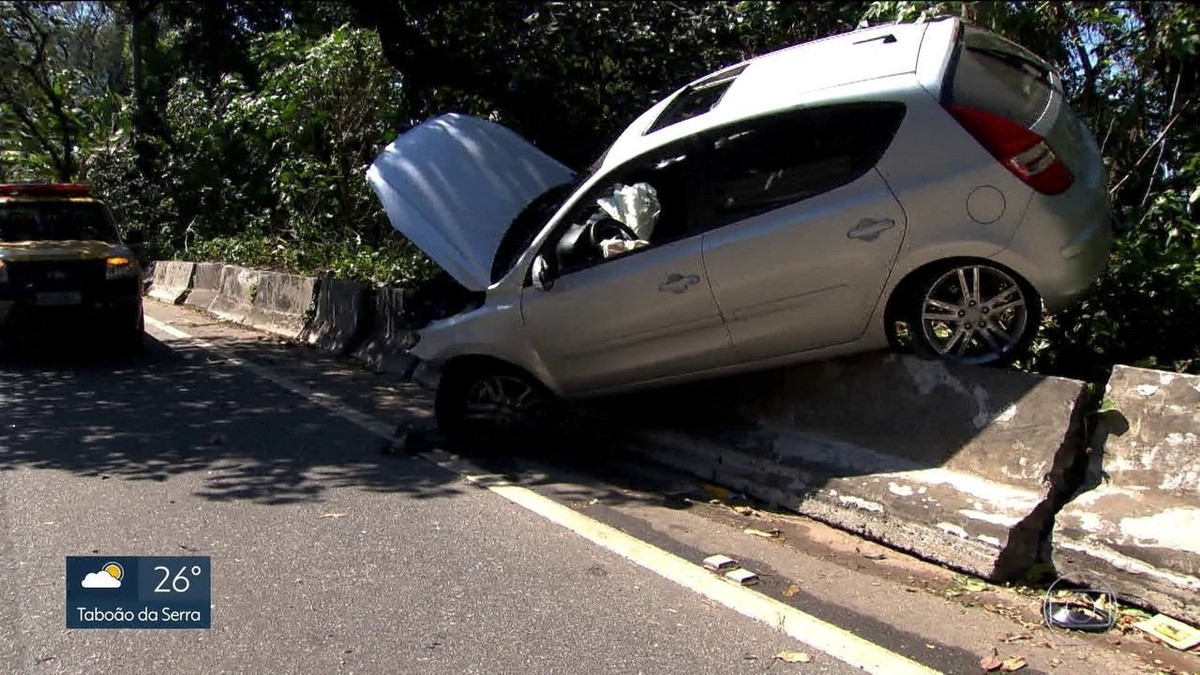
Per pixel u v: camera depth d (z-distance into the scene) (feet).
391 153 24.43
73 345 39.65
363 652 12.85
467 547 16.60
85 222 38.99
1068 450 15.24
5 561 15.92
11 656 12.76
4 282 34.30
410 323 33.96
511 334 20.65
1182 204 22.75
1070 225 16.10
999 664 12.31
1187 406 14.37
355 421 26.25
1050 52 25.72
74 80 94.02
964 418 16.40
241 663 12.58
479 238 21.93
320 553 16.31
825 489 17.53
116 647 13.01
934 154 16.43
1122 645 12.84
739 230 17.76
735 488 19.34
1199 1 24.36
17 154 97.71
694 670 12.31
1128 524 14.08
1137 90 25.25
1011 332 16.88
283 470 21.31
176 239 76.18
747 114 17.76
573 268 19.71
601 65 35.58
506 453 22.47
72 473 21.08
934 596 14.43
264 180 67.82
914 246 16.57
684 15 34.91
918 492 16.10
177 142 76.74
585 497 19.30
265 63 60.13
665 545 16.61
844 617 13.76
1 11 78.28
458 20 36.96
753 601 14.29
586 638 13.20
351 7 39.01
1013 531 14.65
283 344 41.52
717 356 18.58
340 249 52.11
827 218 16.99
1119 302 20.20
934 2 25.82
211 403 28.73
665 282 18.44
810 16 32.12
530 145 24.88
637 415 22.21
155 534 17.20
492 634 13.34
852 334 17.51
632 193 19.60
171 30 90.02
